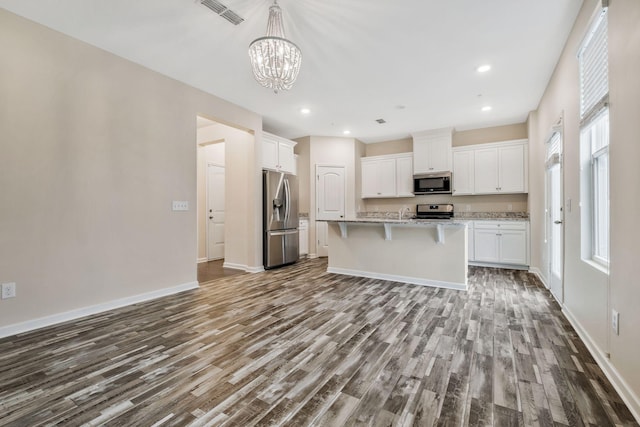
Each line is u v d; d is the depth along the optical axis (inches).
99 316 108.5
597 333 77.3
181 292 139.8
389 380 67.8
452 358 77.5
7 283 91.8
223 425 53.9
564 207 111.8
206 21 97.5
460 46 111.4
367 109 178.9
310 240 245.0
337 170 247.9
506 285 151.9
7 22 91.7
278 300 127.6
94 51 111.1
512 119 198.2
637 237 56.2
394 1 87.3
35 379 68.6
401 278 159.8
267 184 192.1
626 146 60.2
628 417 55.2
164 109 134.0
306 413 56.9
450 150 218.2
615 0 64.5
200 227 231.6
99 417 56.1
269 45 86.7
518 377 68.6
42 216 98.7
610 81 67.1
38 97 97.8
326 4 88.5
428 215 236.1
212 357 78.7
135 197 123.6
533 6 89.5
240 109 173.3
